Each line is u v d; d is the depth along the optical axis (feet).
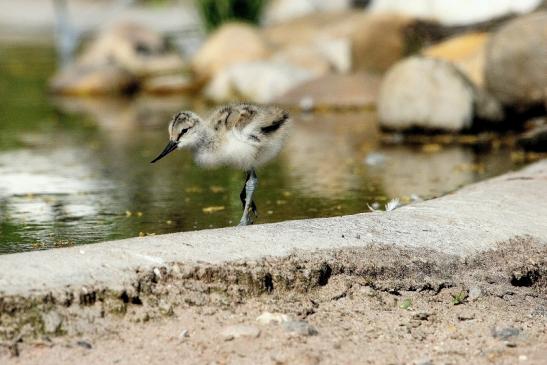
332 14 98.84
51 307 25.98
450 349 26.30
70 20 141.18
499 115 62.49
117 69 89.56
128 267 27.58
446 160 53.52
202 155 35.83
